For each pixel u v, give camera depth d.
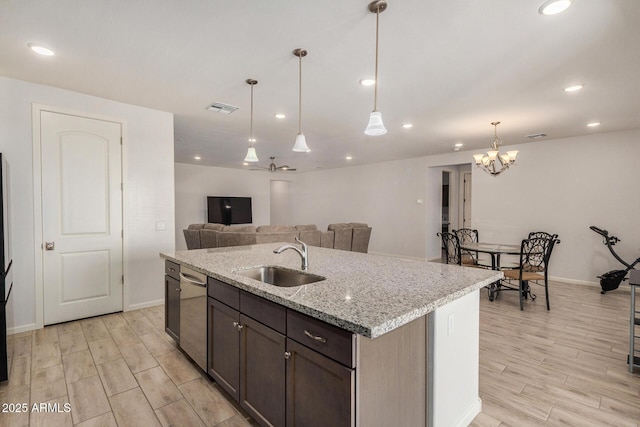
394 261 2.46
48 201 3.14
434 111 3.76
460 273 2.00
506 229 5.89
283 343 1.53
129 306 3.65
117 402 2.00
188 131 4.85
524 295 4.33
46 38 2.19
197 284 2.28
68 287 3.28
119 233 3.57
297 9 1.86
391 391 1.39
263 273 2.33
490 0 1.75
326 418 1.31
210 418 1.87
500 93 3.18
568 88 3.03
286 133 4.98
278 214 10.95
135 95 3.33
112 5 1.83
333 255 2.77
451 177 8.03
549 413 1.93
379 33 2.11
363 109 3.73
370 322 1.15
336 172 9.33
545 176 5.42
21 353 2.62
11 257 2.88
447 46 2.27
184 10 1.87
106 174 3.47
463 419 1.82
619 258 4.59
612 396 2.10
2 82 2.89
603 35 2.11
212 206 8.68
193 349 2.37
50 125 3.13
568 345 2.86
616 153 4.76
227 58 2.48
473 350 1.92
